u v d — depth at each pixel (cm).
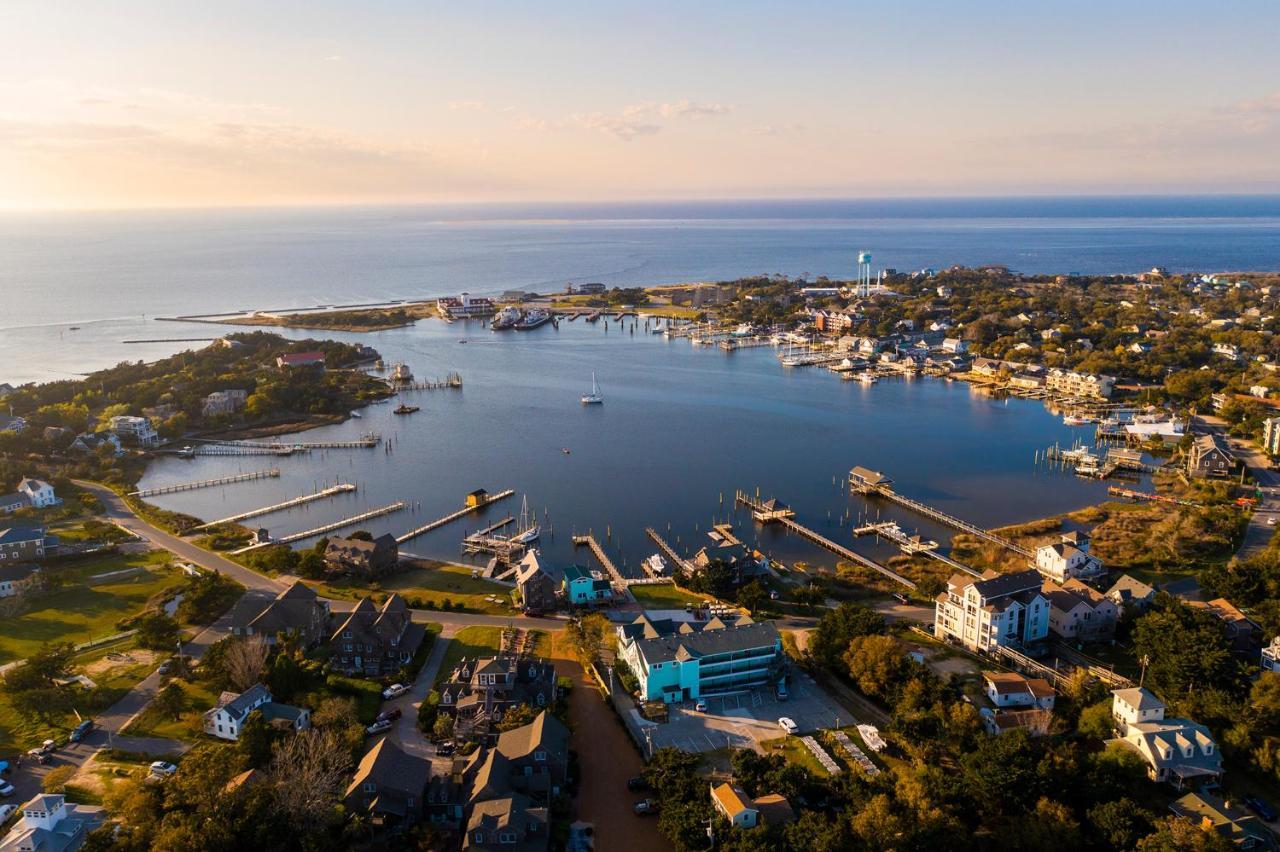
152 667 13162
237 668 12175
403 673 12988
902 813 9325
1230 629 13650
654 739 11581
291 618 14012
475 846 8981
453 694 12075
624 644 13538
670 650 12750
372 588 16700
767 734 11694
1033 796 9681
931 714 11262
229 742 11212
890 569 18100
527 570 16200
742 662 12875
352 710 11700
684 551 19188
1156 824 9012
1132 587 15375
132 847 8531
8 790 10069
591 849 9431
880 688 12381
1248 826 9269
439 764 10812
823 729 11762
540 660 13088
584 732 11769
